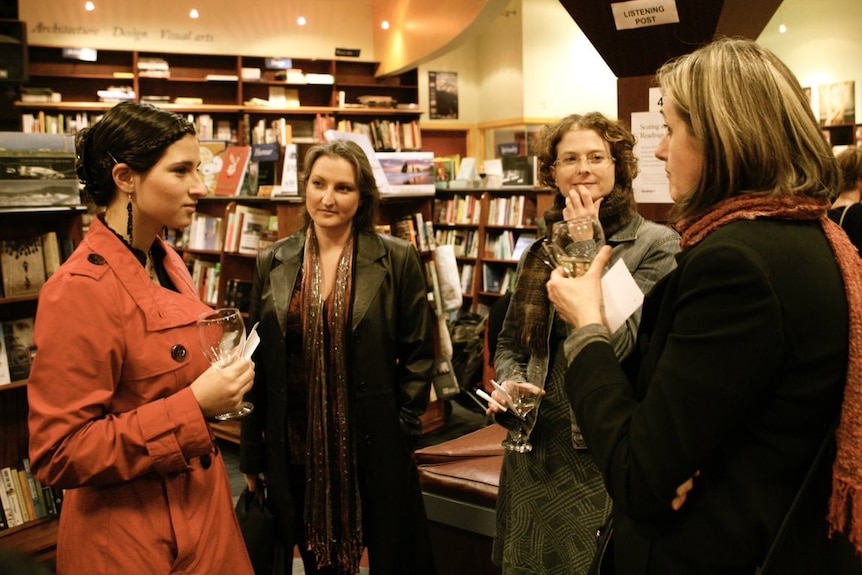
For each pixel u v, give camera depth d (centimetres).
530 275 207
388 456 241
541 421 199
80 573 153
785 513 110
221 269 525
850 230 294
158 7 1019
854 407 106
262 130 1070
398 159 552
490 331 298
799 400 108
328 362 237
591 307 131
